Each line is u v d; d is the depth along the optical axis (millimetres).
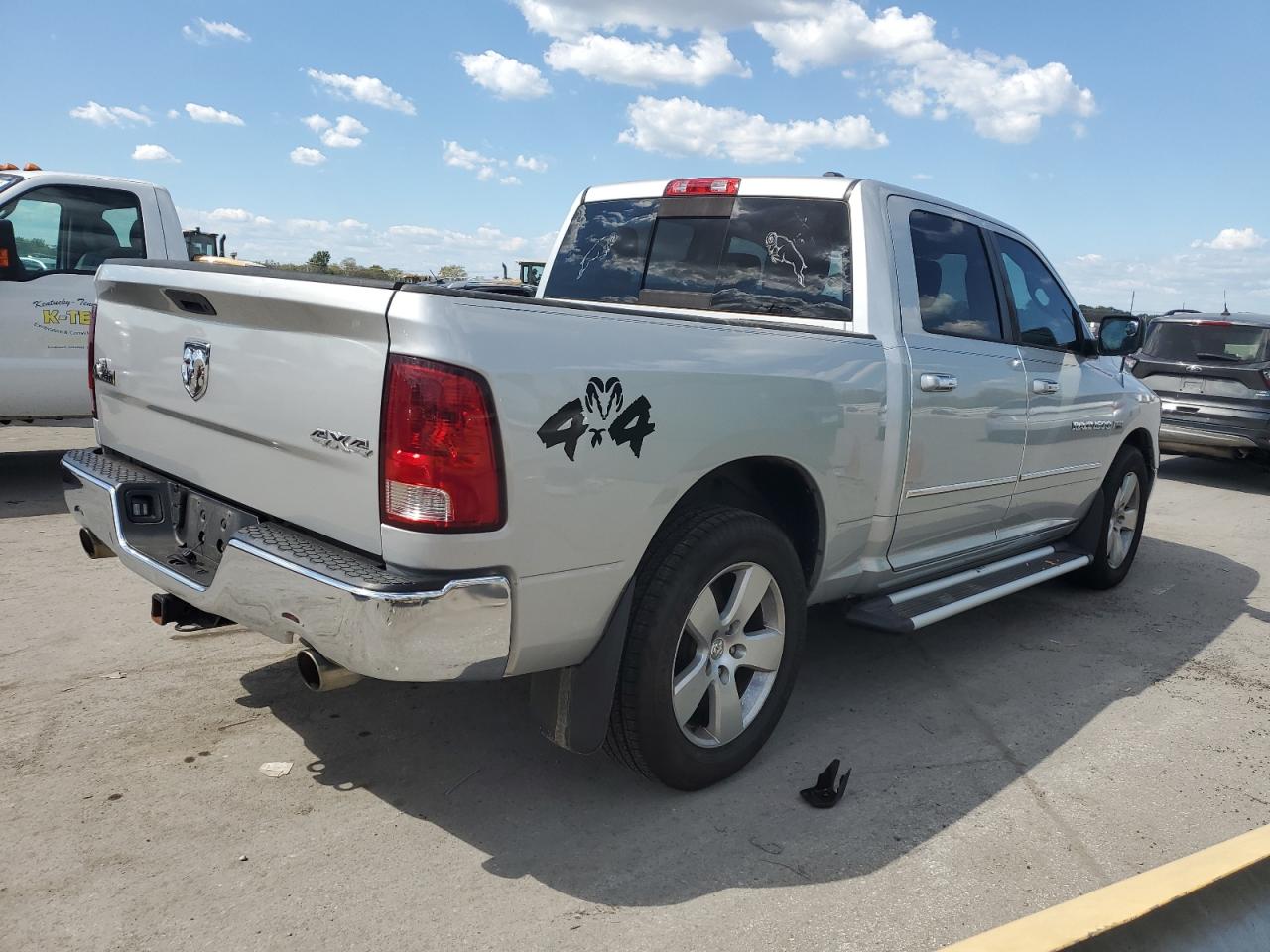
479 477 2357
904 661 4512
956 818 3111
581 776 3260
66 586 4977
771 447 3150
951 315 4164
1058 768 3506
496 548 2422
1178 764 3578
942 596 4172
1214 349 10102
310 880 2627
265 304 2623
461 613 2391
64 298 6977
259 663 4070
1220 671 4574
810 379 3283
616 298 4543
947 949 2215
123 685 3807
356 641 2375
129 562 3195
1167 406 10250
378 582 2342
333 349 2490
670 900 2605
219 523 3016
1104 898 2428
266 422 2719
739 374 3016
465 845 2828
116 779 3094
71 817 2865
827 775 3154
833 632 4883
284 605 2523
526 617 2545
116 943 2342
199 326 2961
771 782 3289
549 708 2893
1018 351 4523
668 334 2832
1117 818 3158
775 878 2734
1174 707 4117
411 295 2328
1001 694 4172
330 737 3451
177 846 2750
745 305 4098
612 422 2623
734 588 3156
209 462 3021
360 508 2475
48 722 3465
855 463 3541
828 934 2492
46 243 6977
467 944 2395
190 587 2887
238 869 2660
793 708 3924
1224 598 5855
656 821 3002
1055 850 2947
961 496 4180
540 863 2754
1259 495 9859
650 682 2865
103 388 3598
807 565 3607
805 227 3988
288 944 2369
